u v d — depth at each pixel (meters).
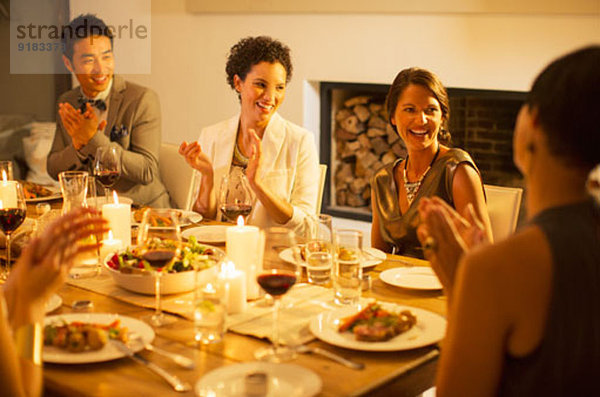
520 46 3.47
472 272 1.01
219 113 4.59
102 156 2.44
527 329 1.00
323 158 4.40
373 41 3.91
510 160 3.95
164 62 4.78
